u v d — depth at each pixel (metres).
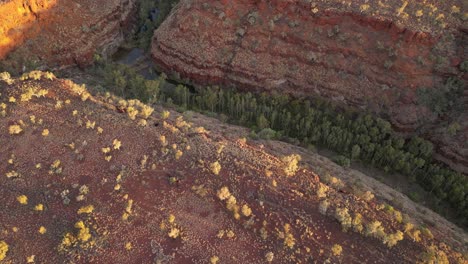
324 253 53.19
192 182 59.28
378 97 88.06
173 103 95.69
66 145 64.06
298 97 93.75
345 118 89.38
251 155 65.19
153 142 65.00
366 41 90.06
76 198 56.84
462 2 90.94
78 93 74.31
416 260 54.06
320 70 92.44
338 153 84.69
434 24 87.06
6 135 65.69
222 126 81.56
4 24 93.44
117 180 58.88
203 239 53.53
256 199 58.00
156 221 54.88
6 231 53.62
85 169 60.88
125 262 51.00
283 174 62.50
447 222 68.75
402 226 58.28
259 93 96.69
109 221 54.56
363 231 55.78
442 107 85.12
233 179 60.12
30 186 58.84
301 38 93.31
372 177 79.75
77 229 53.38
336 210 56.56
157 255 51.69
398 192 74.06
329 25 92.19
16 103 70.88
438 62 85.62
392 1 90.69
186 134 67.75
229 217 55.72
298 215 56.72
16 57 95.25
